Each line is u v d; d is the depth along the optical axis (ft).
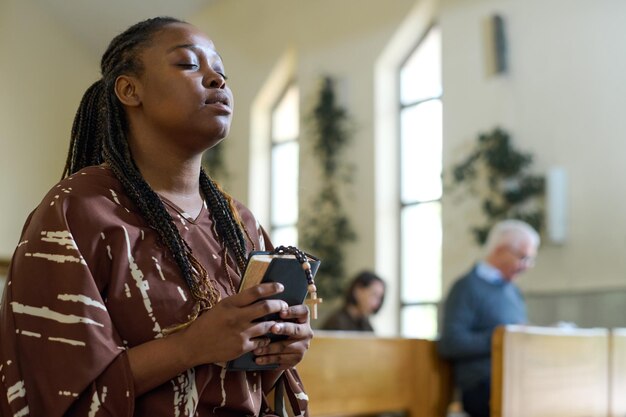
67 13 38.96
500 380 10.19
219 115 4.43
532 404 10.68
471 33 30.53
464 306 12.88
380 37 34.12
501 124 29.12
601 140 26.37
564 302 26.45
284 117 38.91
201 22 39.60
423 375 11.92
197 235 4.48
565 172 27.07
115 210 4.19
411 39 33.55
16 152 39.42
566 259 26.66
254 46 39.22
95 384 3.78
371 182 33.94
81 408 3.77
